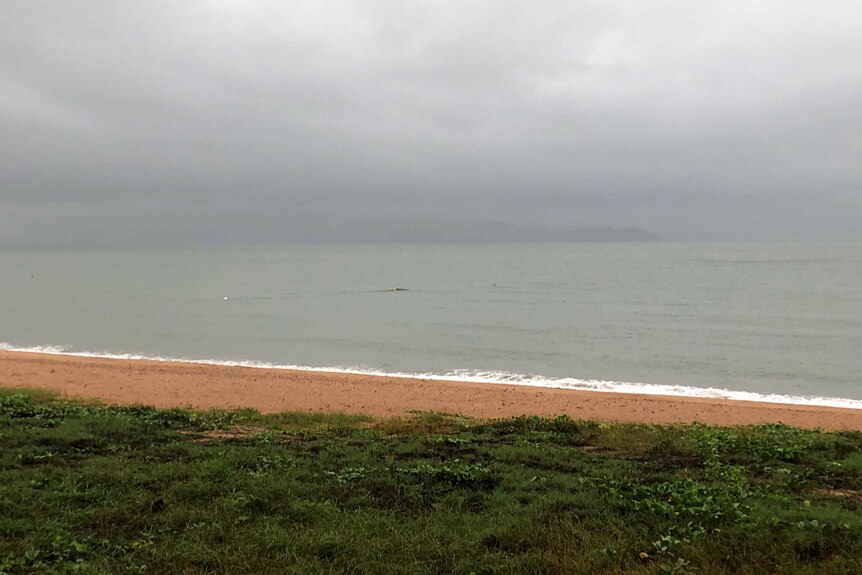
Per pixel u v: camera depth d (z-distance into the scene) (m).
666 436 13.05
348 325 41.06
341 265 126.31
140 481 8.12
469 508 7.66
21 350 31.30
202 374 23.50
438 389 21.55
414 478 8.75
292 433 12.41
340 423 14.34
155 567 5.89
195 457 9.55
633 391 23.17
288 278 87.50
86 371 23.39
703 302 53.56
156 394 19.52
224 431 12.45
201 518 7.00
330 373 25.11
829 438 12.91
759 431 14.43
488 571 5.96
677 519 7.22
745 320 42.34
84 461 9.12
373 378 23.86
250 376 23.34
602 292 63.72
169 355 30.61
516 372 26.80
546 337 36.00
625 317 44.44
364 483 8.41
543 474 9.14
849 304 51.19
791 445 11.84
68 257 180.75
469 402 19.50
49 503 7.15
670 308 49.66
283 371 25.08
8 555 5.80
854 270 94.06
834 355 30.09
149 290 67.88
